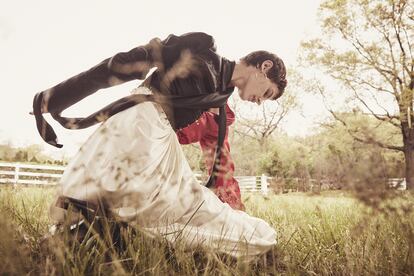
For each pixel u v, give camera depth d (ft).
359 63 48.96
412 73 47.47
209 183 6.24
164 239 4.83
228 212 5.57
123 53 5.35
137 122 5.28
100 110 5.31
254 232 5.55
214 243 5.16
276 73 6.27
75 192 4.92
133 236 4.81
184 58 5.65
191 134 6.37
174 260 4.77
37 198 5.77
